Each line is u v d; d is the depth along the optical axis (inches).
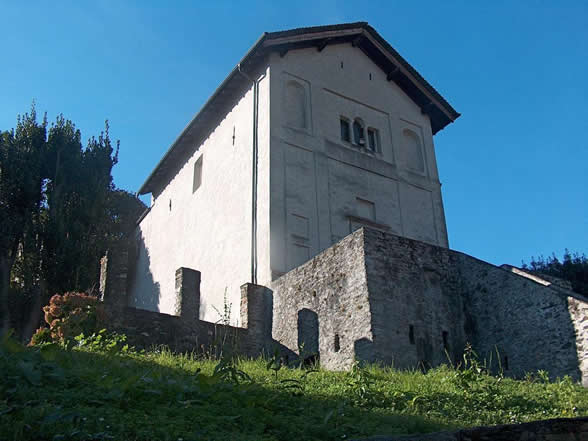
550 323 610.5
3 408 253.9
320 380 454.6
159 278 1210.6
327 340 656.4
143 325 642.2
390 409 382.9
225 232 946.7
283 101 934.4
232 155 983.0
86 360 410.6
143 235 1371.8
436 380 487.8
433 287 684.1
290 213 856.9
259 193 874.1
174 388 330.6
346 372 480.4
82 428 245.4
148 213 1365.7
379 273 640.4
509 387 481.4
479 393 443.8
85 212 965.8
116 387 308.5
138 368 419.5
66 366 352.5
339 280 663.8
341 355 629.9
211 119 1079.6
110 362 419.5
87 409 266.8
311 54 1015.6
